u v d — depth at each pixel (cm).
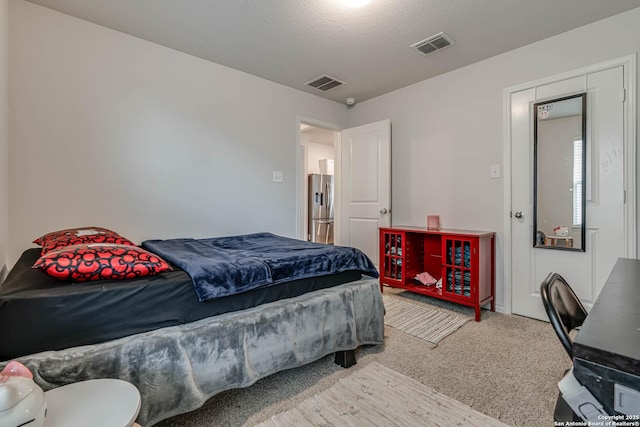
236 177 311
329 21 227
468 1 204
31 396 72
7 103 194
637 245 216
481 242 264
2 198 179
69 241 170
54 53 216
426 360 193
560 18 224
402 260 317
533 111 261
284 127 350
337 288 193
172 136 270
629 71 217
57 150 218
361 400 153
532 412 144
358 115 411
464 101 305
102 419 79
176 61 271
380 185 370
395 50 270
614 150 224
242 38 251
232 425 137
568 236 245
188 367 127
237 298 152
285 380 172
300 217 365
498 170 283
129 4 209
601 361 53
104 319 116
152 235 260
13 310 101
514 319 263
